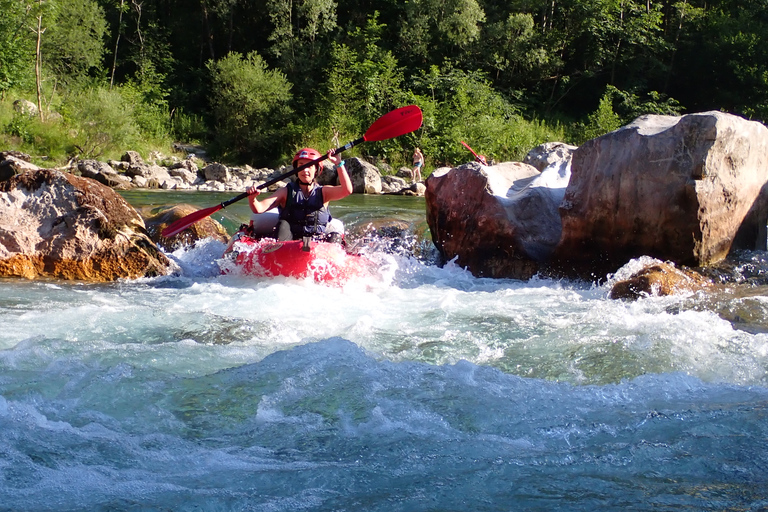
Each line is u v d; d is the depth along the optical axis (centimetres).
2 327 446
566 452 271
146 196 1451
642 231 605
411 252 793
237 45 3152
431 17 2920
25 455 266
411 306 540
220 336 439
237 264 660
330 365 368
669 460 262
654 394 338
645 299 535
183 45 3134
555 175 763
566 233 649
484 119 2308
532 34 2939
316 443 283
